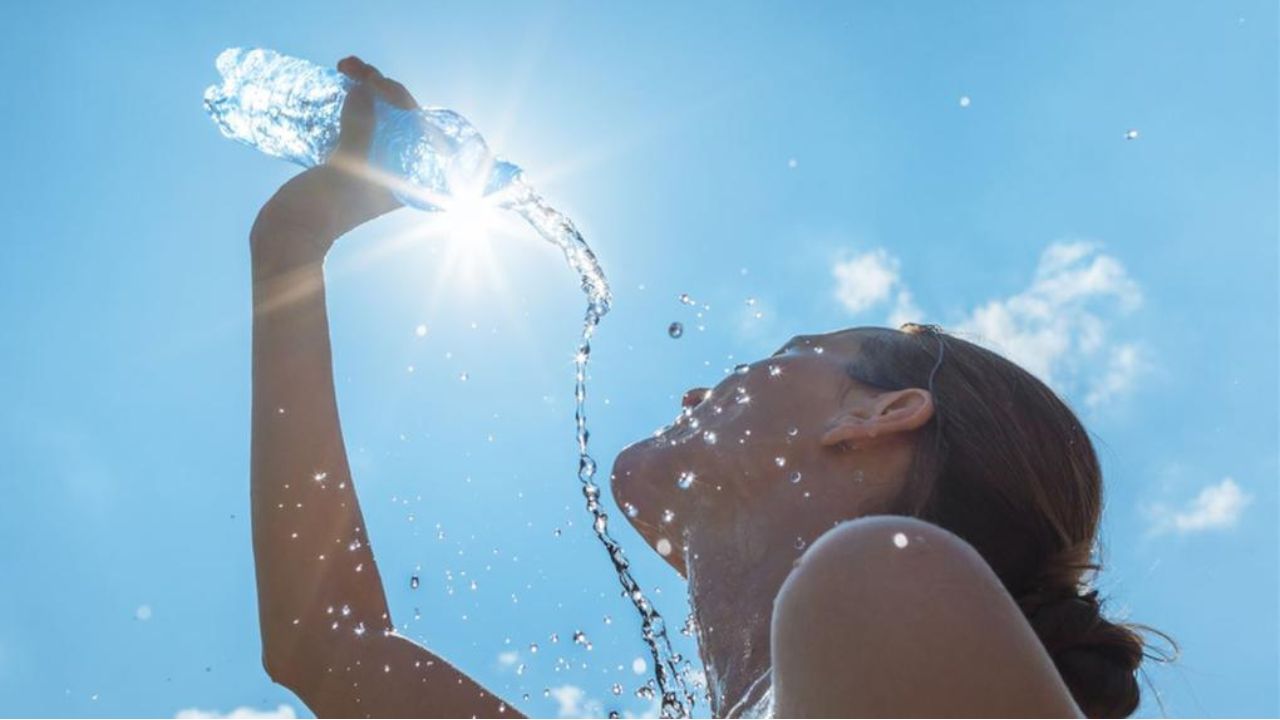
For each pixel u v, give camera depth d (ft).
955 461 5.11
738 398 5.51
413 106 7.32
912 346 5.49
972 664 2.92
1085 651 5.00
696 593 5.24
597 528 6.55
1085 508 5.35
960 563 3.10
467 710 6.30
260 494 6.57
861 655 2.98
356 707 6.32
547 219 7.36
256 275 6.91
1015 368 5.49
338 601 6.50
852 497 5.10
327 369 6.79
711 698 5.11
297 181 7.10
